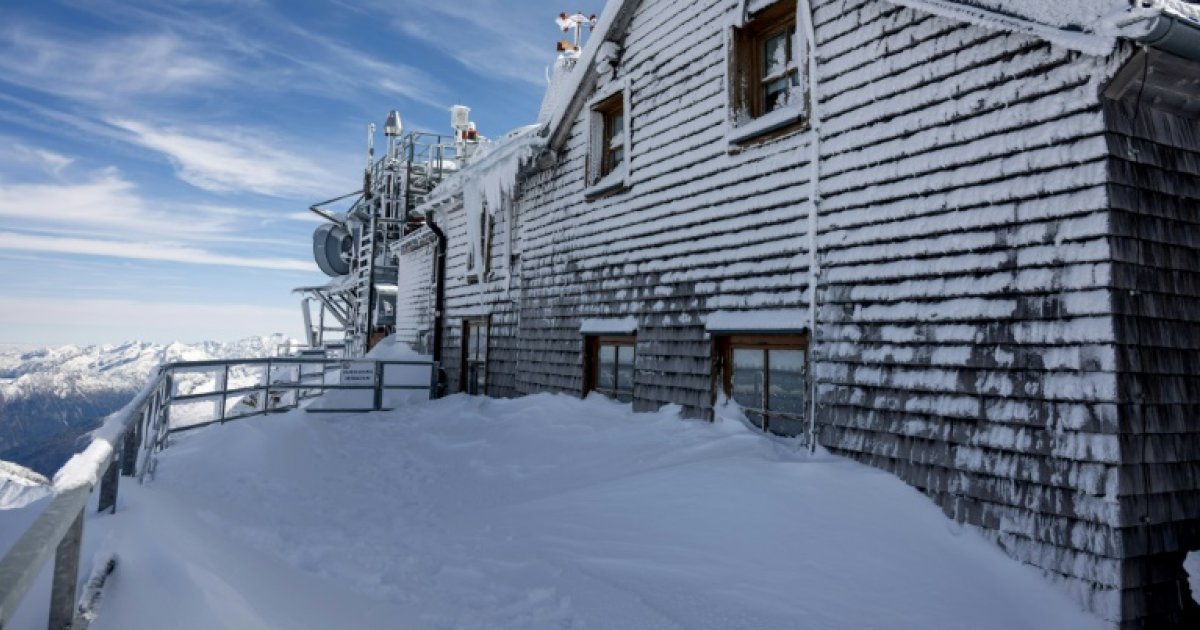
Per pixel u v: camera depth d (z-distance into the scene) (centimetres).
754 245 700
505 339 1227
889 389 543
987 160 491
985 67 497
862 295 575
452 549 493
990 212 484
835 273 603
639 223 887
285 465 799
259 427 888
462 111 2275
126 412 375
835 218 608
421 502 659
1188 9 386
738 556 447
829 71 626
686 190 806
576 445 790
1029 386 448
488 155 1303
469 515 591
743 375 722
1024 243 461
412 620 367
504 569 448
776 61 737
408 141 2053
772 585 412
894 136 561
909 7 546
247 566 361
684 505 523
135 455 520
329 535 523
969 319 490
